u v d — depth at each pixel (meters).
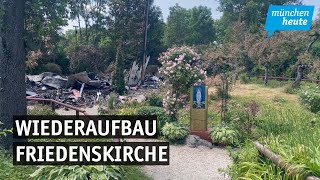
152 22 45.41
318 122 7.51
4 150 7.24
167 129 10.19
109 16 44.34
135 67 30.17
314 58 26.61
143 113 11.34
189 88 11.25
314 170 3.20
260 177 3.82
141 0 43.50
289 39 26.11
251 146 5.24
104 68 36.03
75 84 23.83
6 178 5.46
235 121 10.61
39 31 9.07
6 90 7.90
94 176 4.95
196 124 10.38
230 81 19.17
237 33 30.78
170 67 11.08
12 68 7.91
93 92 22.75
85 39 46.88
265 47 24.98
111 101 15.62
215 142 9.90
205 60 24.77
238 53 26.88
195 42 51.12
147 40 44.09
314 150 3.67
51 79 23.38
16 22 7.86
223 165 7.98
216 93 17.09
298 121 8.61
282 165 3.69
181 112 12.65
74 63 33.84
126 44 40.06
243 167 4.50
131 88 26.06
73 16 9.61
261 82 26.11
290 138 4.46
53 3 8.91
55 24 8.99
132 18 42.25
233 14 48.97
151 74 38.56
